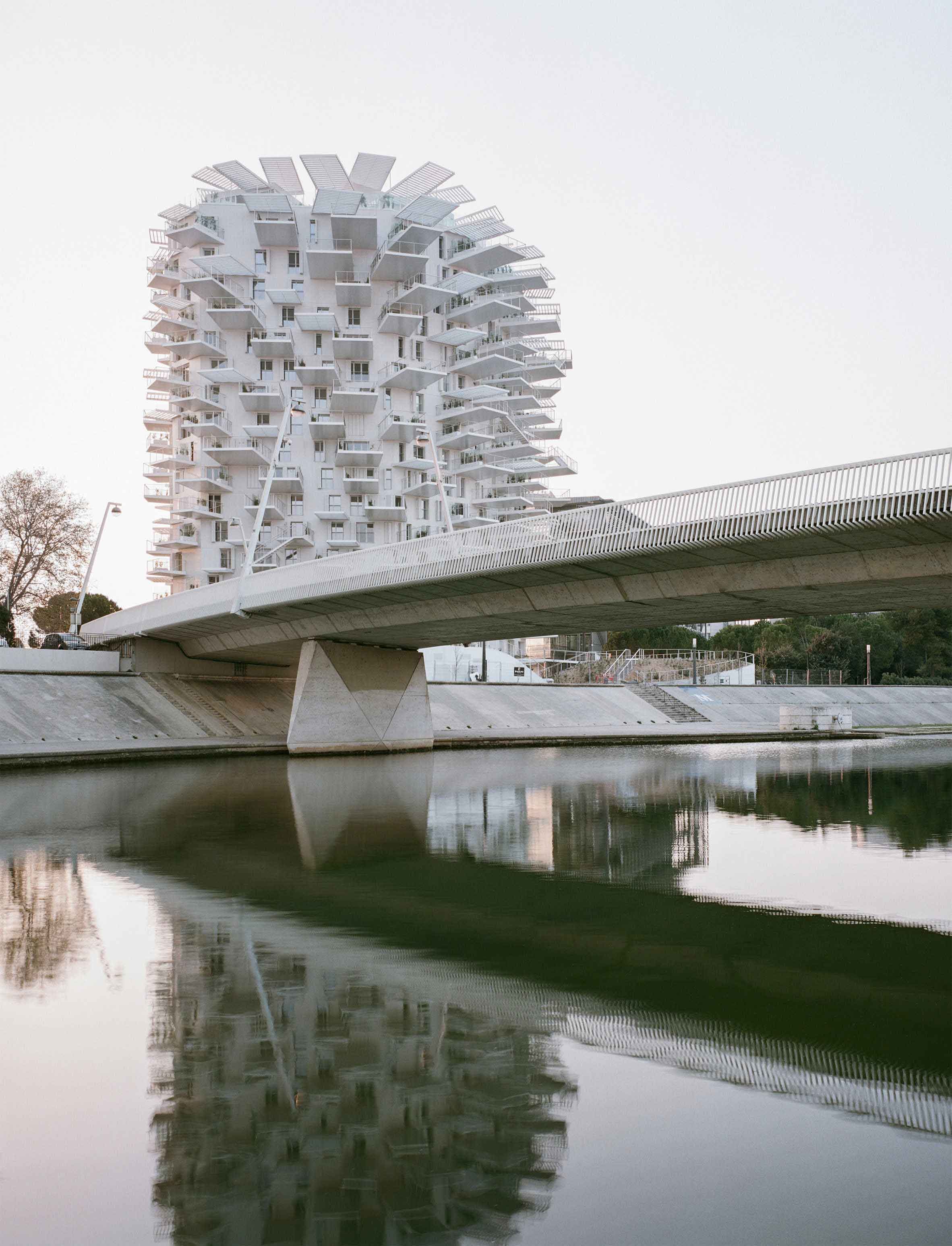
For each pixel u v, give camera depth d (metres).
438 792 32.28
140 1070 8.47
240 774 39.00
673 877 17.73
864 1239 5.78
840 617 124.31
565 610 36.94
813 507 24.45
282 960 12.08
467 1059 8.71
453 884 17.08
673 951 12.52
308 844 21.47
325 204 91.50
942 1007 10.22
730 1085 8.14
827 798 30.52
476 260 98.50
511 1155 6.88
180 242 93.69
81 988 10.88
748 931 13.62
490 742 59.47
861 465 23.58
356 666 53.06
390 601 42.78
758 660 115.31
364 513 90.94
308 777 37.75
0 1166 6.77
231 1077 8.30
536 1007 10.19
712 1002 10.38
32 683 52.00
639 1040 9.22
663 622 41.19
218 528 92.69
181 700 59.41
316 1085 8.12
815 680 110.19
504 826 24.34
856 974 11.47
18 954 12.38
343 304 92.62
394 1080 8.21
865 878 17.53
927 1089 8.05
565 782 35.88
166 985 11.02
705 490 27.17
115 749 45.72
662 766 43.69
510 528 33.53
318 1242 5.80
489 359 97.00
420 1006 10.23
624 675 100.19
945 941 13.08
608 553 29.70
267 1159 6.82
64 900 15.69
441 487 65.69
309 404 92.50
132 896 15.95
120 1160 6.85
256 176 95.56
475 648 95.69
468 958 12.22
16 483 77.88
